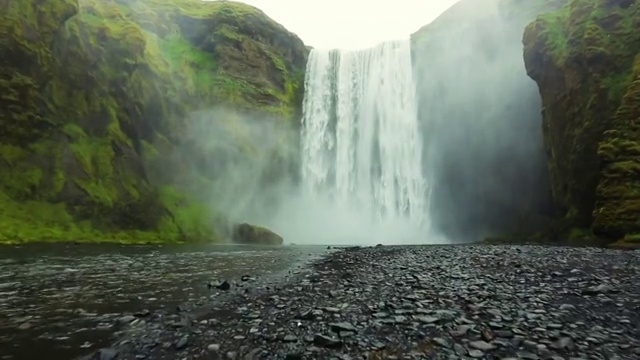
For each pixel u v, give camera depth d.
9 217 29.33
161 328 7.61
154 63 47.03
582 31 35.16
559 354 6.31
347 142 62.25
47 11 36.22
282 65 62.56
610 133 29.42
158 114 45.38
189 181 46.16
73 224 33.03
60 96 37.06
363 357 6.20
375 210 59.12
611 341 6.92
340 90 64.19
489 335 7.10
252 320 8.12
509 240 43.19
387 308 8.88
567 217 35.19
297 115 61.75
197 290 11.34
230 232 43.16
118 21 47.50
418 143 58.62
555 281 11.80
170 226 40.03
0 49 32.53
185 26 59.00
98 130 39.47
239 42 58.34
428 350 6.47
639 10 32.53
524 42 41.94
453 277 12.62
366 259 18.20
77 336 7.18
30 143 34.00
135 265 17.12
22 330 7.49
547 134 39.41
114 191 37.81
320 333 7.27
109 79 41.44
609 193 27.72
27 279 12.86
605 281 11.70
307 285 11.81
